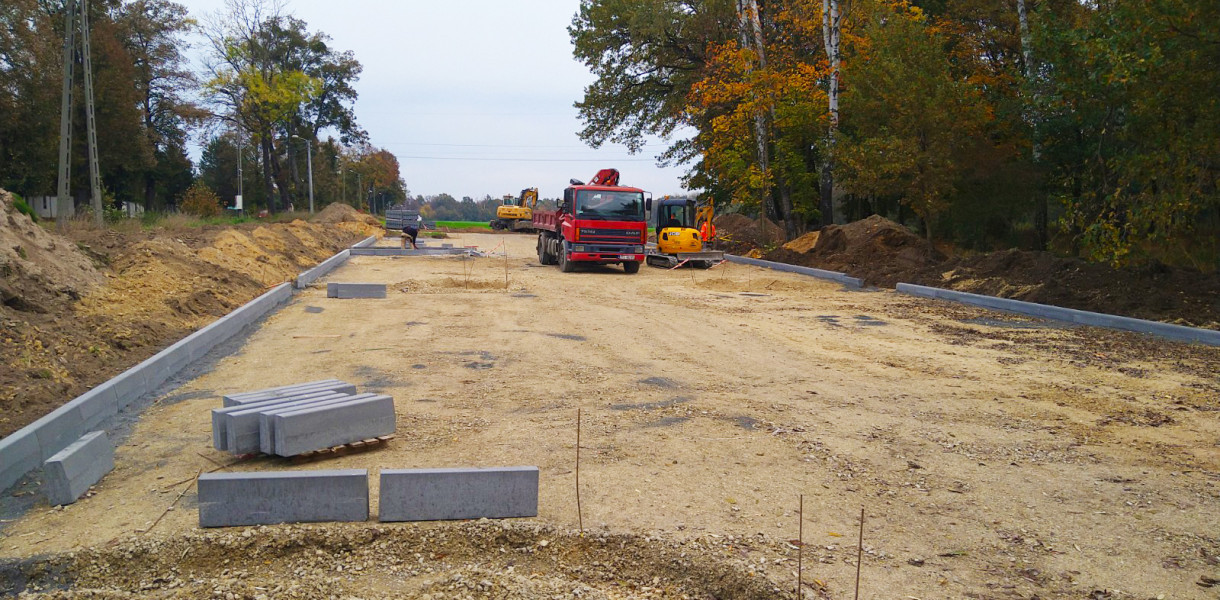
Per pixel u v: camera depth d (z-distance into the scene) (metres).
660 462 6.29
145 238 15.86
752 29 30.27
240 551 4.66
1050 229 27.27
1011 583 4.39
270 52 55.56
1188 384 9.25
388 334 12.16
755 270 25.05
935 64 21.39
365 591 4.28
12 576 4.43
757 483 5.86
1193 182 14.21
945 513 5.37
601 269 25.20
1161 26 12.76
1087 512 5.43
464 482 5.06
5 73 31.55
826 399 8.49
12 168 33.66
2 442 5.74
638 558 4.65
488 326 13.16
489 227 66.88
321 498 4.99
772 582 4.28
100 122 40.62
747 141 29.78
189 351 9.83
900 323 14.09
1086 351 11.30
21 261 9.99
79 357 8.73
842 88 28.52
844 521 5.19
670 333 12.84
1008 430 7.38
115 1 43.72
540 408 7.88
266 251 21.27
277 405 6.38
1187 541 4.96
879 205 35.91
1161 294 14.08
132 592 4.29
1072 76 15.71
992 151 24.00
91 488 5.64
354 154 95.31
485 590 4.28
